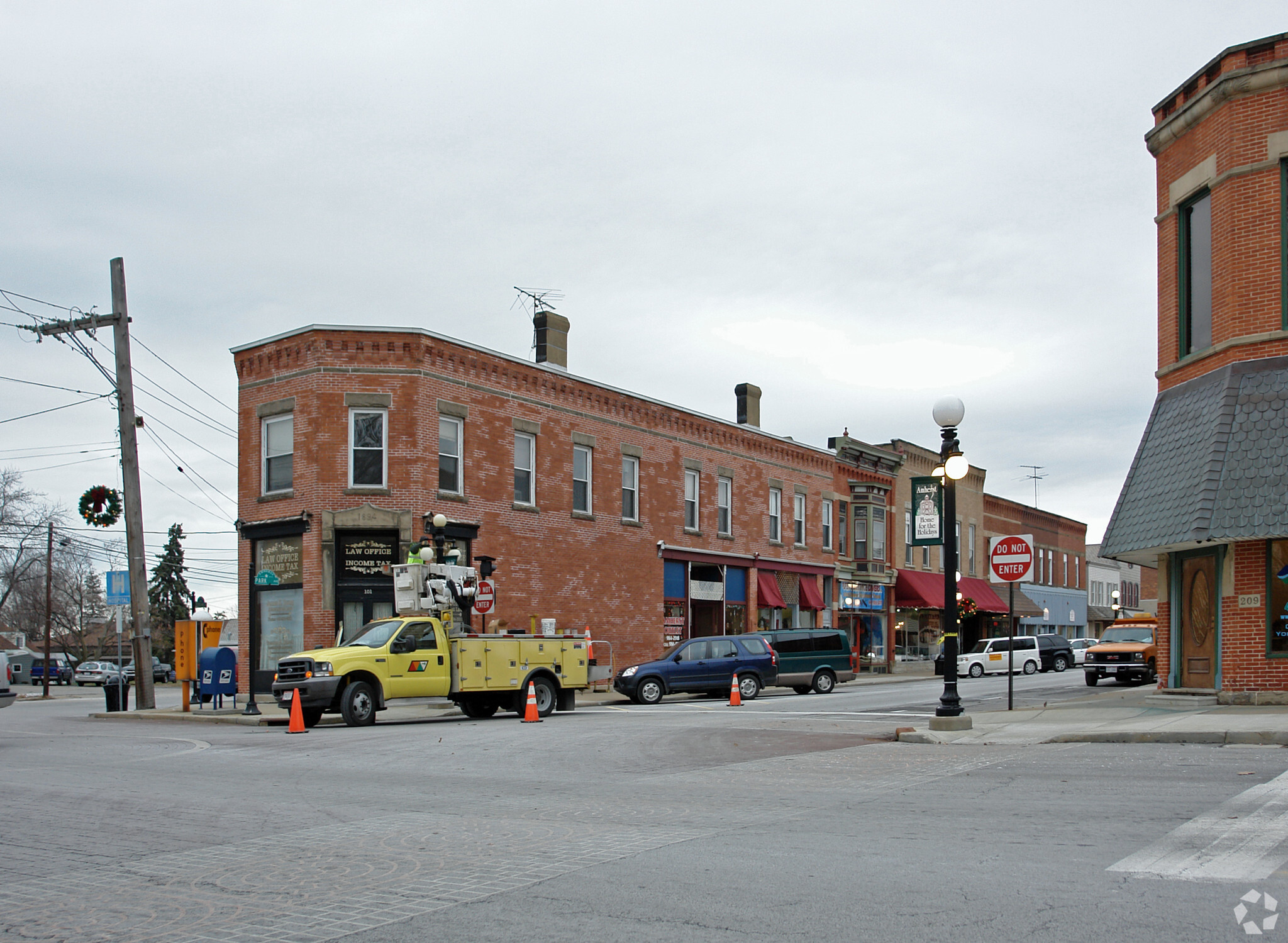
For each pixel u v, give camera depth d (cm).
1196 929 551
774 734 1728
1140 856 716
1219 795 947
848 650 3284
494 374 3008
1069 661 4850
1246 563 1786
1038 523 6525
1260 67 1812
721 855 759
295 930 602
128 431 2803
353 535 2717
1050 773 1143
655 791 1103
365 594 2705
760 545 4122
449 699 2262
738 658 2911
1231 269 1836
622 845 805
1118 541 1991
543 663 2319
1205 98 1894
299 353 2772
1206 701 1831
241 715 2419
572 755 1474
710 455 3891
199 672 2631
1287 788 973
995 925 569
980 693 2894
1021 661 4534
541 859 761
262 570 2827
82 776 1302
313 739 1822
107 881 737
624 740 1678
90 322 2795
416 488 2742
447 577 2308
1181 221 2005
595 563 3322
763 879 683
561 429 3234
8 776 1300
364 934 590
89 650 8206
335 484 2708
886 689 3334
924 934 558
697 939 561
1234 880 646
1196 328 1966
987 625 5731
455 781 1215
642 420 3569
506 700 2325
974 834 815
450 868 744
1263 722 1455
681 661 2861
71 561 6381
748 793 1070
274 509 2798
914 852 752
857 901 625
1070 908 595
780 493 4284
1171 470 1897
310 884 710
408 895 672
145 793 1135
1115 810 894
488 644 2242
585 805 1012
